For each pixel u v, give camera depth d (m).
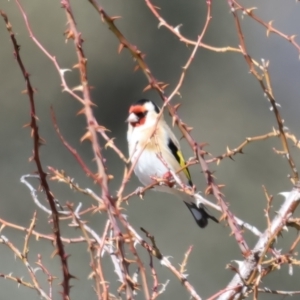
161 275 12.02
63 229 12.07
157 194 13.48
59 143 14.12
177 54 15.28
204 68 15.23
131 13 15.30
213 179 4.19
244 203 13.76
